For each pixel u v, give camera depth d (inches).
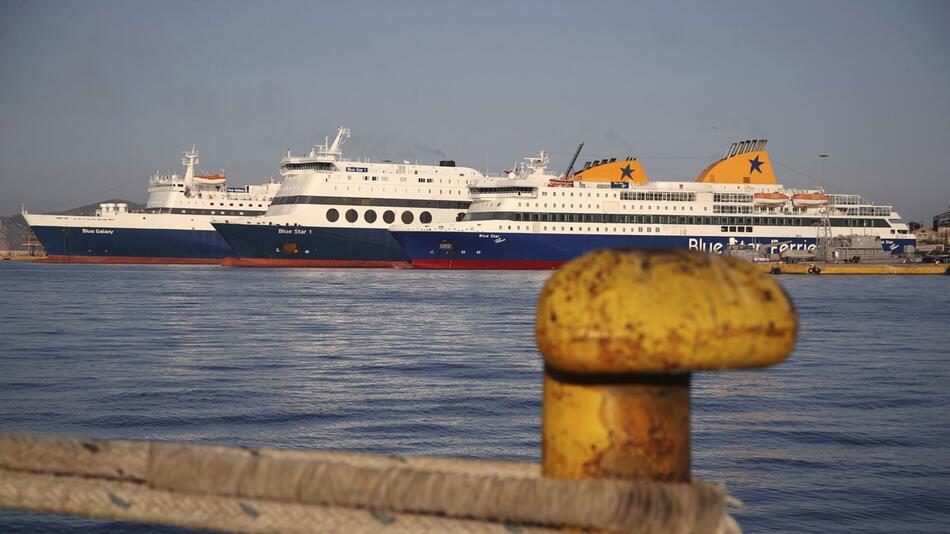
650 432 430.9
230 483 415.5
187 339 7313.0
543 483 400.5
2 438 446.6
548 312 418.3
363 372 5546.3
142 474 433.7
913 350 6791.3
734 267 429.7
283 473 418.9
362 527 407.2
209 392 4685.0
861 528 2512.3
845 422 3951.8
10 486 439.2
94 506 422.0
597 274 418.0
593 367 408.5
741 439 3597.4
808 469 3129.9
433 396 4643.2
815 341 7416.3
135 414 4072.3
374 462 461.4
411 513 406.6
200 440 3592.5
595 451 432.5
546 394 450.9
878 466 3166.8
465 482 403.9
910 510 2677.2
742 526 2522.1
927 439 3612.2
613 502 390.9
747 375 5418.3
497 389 4886.8
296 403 4399.6
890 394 4724.4
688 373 442.3
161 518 427.2
